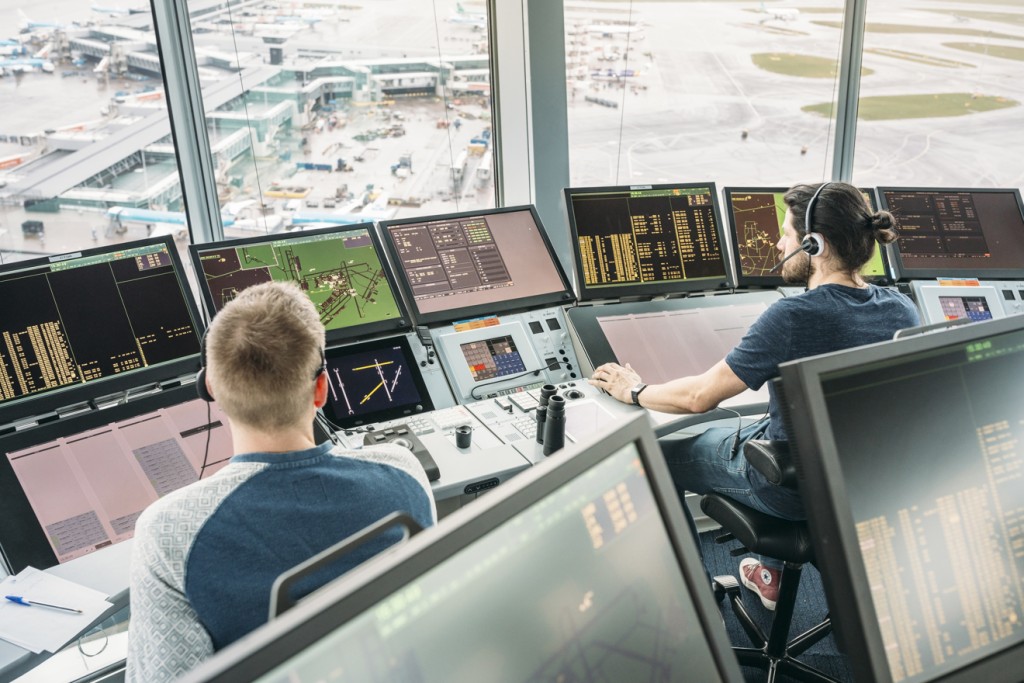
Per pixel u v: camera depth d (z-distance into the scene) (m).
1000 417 1.04
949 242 3.17
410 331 2.60
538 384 2.63
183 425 2.17
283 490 1.12
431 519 1.28
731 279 3.01
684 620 0.87
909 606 0.95
